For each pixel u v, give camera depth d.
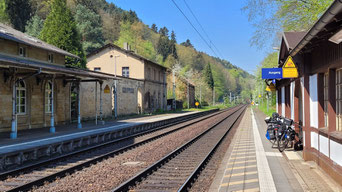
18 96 17.50
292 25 16.41
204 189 6.67
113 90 31.28
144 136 17.44
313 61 7.77
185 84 67.44
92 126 20.25
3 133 15.53
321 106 7.46
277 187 6.07
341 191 5.70
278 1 15.74
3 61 11.72
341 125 6.21
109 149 12.59
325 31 5.77
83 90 25.50
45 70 14.34
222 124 25.94
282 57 12.20
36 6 62.06
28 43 17.03
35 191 6.45
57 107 21.14
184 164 9.38
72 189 6.54
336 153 6.07
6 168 9.00
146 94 42.03
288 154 9.60
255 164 8.52
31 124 18.48
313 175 6.99
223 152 11.82
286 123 10.52
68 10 31.50
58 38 30.47
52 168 8.87
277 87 17.38
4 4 50.56
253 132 17.88
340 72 6.25
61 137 13.76
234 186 6.41
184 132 19.45
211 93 99.25
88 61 43.00
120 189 6.23
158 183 7.04
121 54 41.88
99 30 69.06
